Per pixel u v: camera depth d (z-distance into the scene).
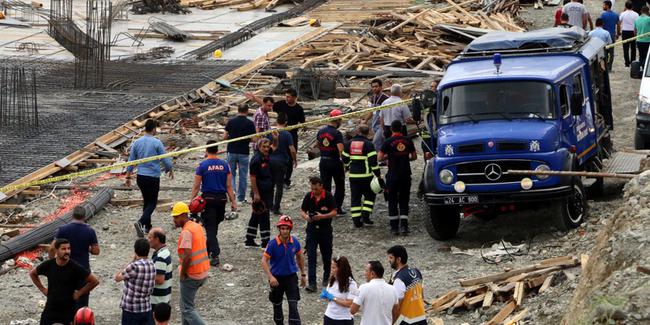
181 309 20.83
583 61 28.14
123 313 19.39
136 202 30.47
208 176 25.28
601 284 17.25
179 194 31.47
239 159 30.25
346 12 62.06
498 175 25.48
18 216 29.25
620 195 29.25
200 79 46.28
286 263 20.98
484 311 21.19
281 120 29.27
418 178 32.56
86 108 41.22
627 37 47.19
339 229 28.17
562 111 26.20
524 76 26.28
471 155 25.59
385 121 30.62
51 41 54.97
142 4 63.97
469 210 26.89
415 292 18.20
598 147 29.02
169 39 56.19
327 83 43.16
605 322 16.06
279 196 29.34
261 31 57.88
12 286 24.20
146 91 44.09
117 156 35.31
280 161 29.17
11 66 48.72
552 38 28.86
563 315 19.05
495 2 59.34
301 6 64.31
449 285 23.41
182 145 36.84
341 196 29.02
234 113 41.09
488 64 27.91
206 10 65.31
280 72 47.19
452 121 26.58
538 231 26.52
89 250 21.33
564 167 25.39
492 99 26.44
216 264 25.38
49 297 19.33
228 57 51.25
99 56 47.62
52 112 40.47
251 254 26.36
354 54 49.75
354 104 41.75
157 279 19.97
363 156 27.73
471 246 26.39
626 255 17.97
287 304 23.16
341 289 19.02
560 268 21.72
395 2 64.12
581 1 50.41
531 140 25.28
